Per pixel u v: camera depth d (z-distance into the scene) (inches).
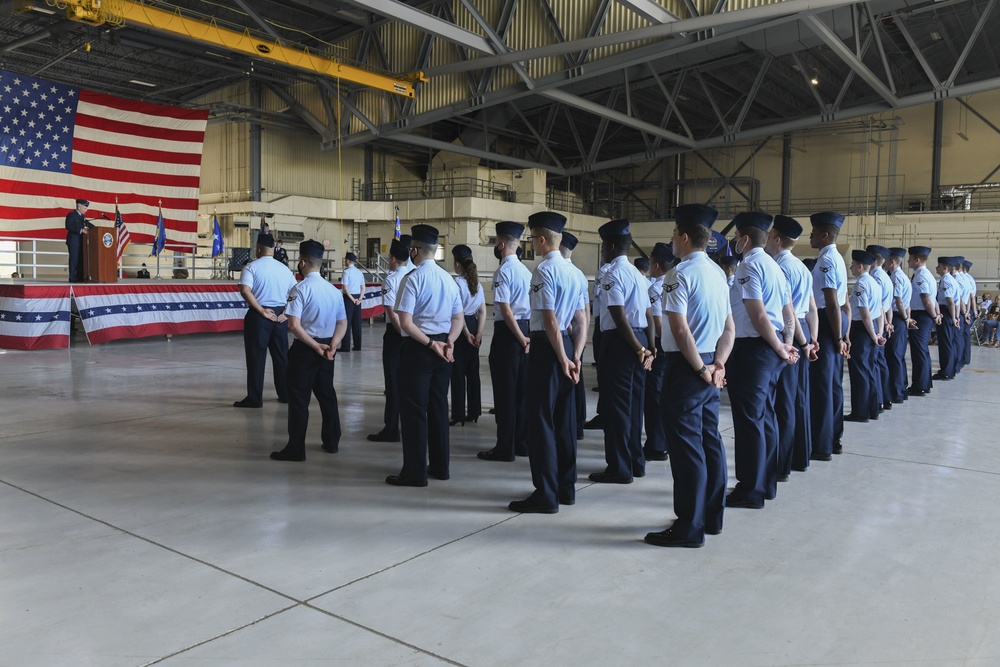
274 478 201.6
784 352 174.1
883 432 270.7
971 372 451.5
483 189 1220.5
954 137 1201.4
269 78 1051.9
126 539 153.9
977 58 1085.1
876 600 127.9
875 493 193.5
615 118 965.8
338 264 1229.1
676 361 151.6
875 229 1151.6
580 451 240.4
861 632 115.9
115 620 117.4
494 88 866.8
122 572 136.6
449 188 1235.9
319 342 221.5
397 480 196.1
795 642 112.6
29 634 112.5
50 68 1077.8
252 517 168.9
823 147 1316.4
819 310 233.6
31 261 725.3
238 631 114.1
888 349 331.0
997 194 1152.2
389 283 245.9
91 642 110.3
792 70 1046.4
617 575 137.6
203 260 1129.4
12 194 713.6
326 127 1057.5
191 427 267.4
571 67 787.4
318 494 187.0
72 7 635.5
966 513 176.7
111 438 248.5
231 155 1184.2
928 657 108.3
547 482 172.7
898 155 1247.5
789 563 144.6
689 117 1315.2
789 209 1348.4
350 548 150.0
